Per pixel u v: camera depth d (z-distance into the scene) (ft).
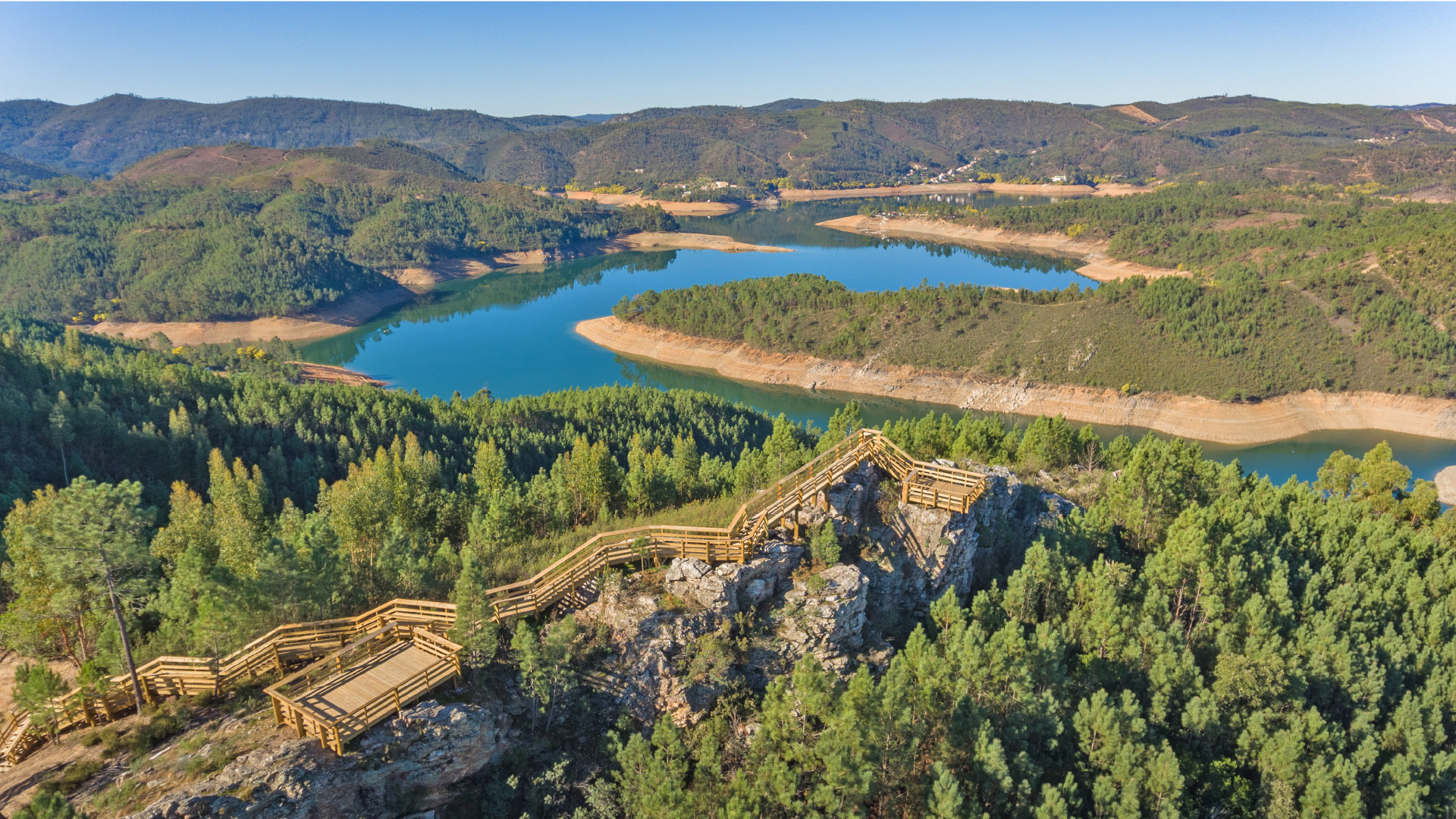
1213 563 191.83
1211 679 166.40
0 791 104.68
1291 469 554.05
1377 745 150.51
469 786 112.88
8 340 467.52
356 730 104.47
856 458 173.88
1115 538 212.84
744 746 127.65
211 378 517.55
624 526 185.26
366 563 159.63
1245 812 137.69
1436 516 299.17
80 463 358.64
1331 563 222.89
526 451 449.06
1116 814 124.26
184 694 121.60
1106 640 160.15
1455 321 643.04
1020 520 217.36
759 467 258.16
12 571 148.36
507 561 166.30
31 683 115.55
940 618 158.10
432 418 493.77
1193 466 280.92
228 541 162.81
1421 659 179.52
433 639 119.65
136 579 123.65
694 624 136.15
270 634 124.57
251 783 98.43
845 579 148.56
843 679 141.49
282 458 390.42
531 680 119.96
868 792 111.65
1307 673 166.40
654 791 110.83
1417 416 607.37
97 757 109.50
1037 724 134.82
